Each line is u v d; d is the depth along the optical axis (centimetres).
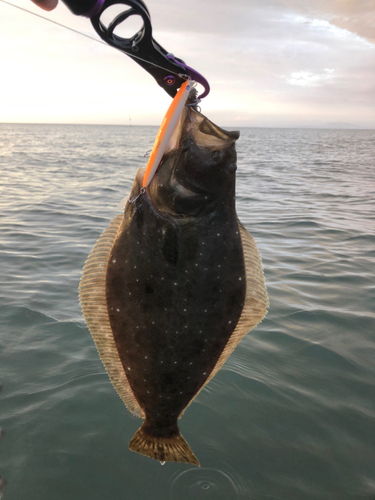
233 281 49
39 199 289
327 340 111
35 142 1305
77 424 81
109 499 66
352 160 751
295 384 94
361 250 185
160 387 51
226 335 50
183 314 48
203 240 47
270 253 180
